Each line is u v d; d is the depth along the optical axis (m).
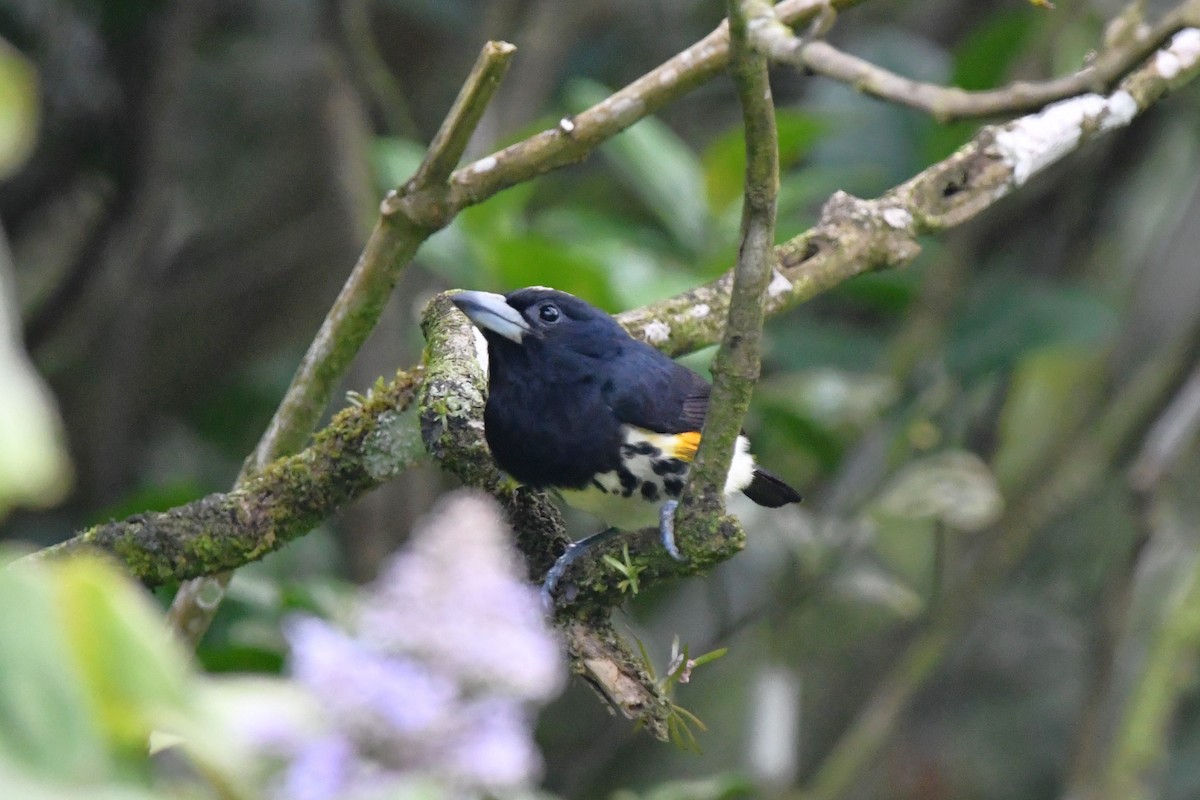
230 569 6.56
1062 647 14.91
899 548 13.73
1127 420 12.02
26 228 13.69
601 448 6.99
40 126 12.85
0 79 2.40
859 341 12.06
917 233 7.78
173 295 13.87
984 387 13.15
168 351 13.73
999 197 7.82
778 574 11.97
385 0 13.77
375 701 2.88
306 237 14.00
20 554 2.96
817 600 12.12
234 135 14.53
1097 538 14.15
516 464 7.01
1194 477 13.62
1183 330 12.00
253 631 8.72
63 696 2.43
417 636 2.92
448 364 6.97
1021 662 15.21
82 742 2.42
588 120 7.13
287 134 14.28
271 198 14.19
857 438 11.42
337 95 12.17
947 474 10.87
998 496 11.08
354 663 2.89
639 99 7.10
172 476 13.84
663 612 13.88
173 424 14.02
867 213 7.75
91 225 13.66
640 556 6.07
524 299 7.18
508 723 2.93
